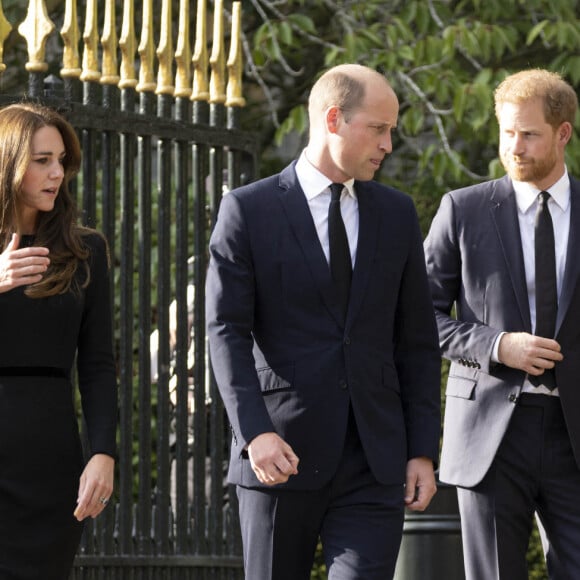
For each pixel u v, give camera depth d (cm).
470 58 2531
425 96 2484
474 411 1360
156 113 1797
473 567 1366
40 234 1155
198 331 1662
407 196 1226
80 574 1531
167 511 1612
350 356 1162
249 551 1171
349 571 1139
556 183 1355
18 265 1091
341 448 1152
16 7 2481
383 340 1187
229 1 2761
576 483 1332
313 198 1184
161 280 1623
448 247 1395
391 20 2558
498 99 1352
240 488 1181
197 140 1655
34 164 1140
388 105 1161
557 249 1352
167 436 1612
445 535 1631
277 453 1109
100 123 1541
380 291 1181
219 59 1686
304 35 2547
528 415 1338
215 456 1667
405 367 1217
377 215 1195
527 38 2573
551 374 1332
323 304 1166
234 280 1162
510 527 1347
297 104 2842
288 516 1156
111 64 1564
